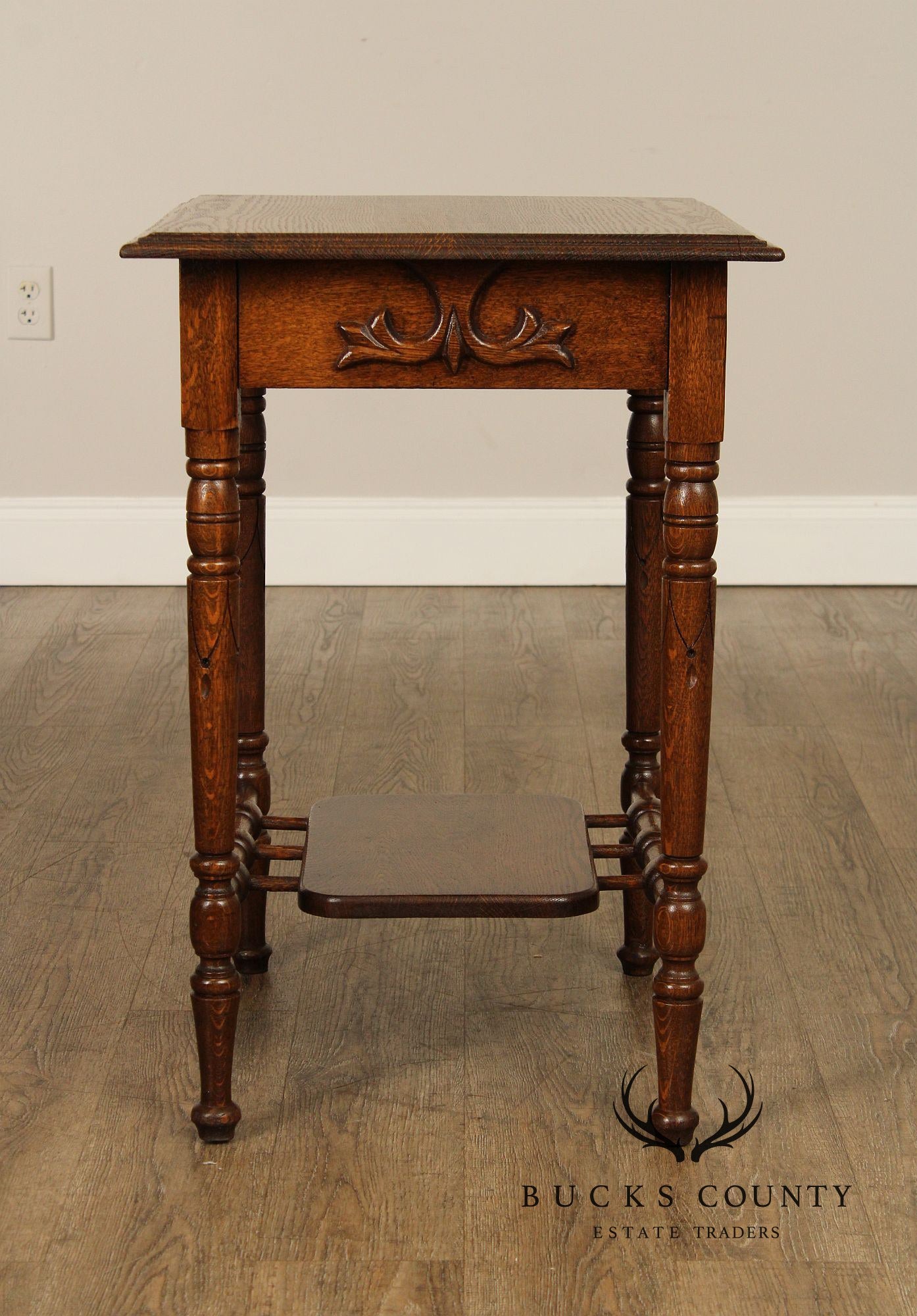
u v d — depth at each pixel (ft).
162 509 9.97
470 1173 4.03
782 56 9.41
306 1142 4.16
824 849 6.08
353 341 3.56
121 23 9.28
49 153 9.46
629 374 3.62
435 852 4.45
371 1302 3.54
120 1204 3.88
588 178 9.62
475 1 9.31
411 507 10.02
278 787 6.68
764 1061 4.58
